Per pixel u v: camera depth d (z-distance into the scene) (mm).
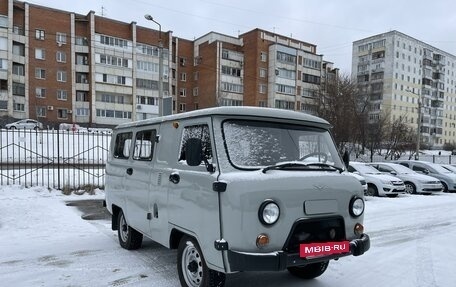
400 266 5832
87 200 11336
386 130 46562
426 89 88625
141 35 55500
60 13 50750
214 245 3791
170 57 58750
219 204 3752
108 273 5223
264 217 3666
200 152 3920
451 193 18141
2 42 46500
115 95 53562
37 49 49531
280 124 4445
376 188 15641
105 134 18188
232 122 4176
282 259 3662
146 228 5293
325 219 4039
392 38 81125
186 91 63875
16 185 12000
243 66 61188
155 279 5000
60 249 6395
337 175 4312
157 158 5129
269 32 61188
